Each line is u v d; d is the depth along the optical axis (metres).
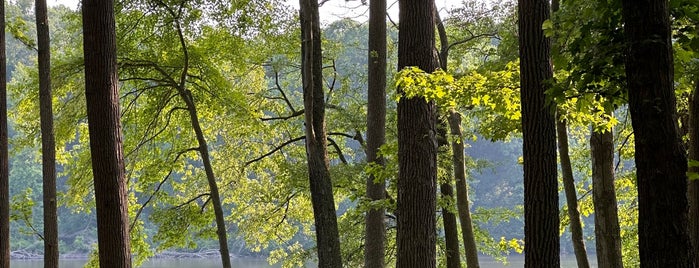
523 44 7.92
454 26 16.23
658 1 4.97
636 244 16.30
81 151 17.97
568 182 10.98
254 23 15.66
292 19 16.12
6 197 10.38
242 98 16.55
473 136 16.23
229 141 19.72
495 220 19.62
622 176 15.73
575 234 10.97
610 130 10.75
